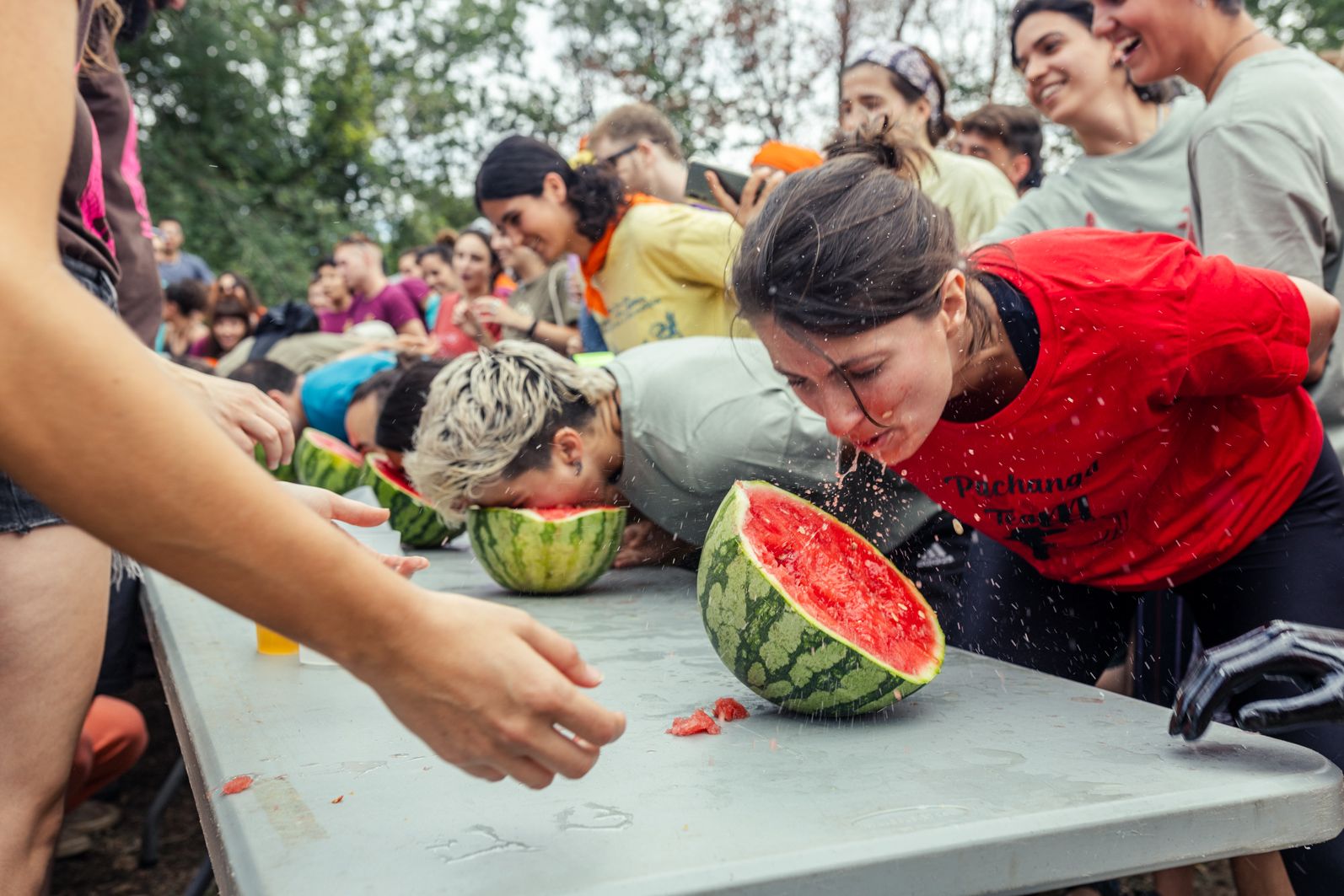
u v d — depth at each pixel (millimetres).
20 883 1578
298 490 1572
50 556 1588
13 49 794
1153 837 1075
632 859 940
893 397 1522
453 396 2492
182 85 19266
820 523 1665
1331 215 2281
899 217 1499
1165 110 3225
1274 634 1284
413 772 1192
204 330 8039
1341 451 2416
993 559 2377
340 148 22438
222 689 1574
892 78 3324
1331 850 1556
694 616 2174
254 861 946
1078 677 2287
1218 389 1768
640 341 3385
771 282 1479
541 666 877
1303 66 2301
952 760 1246
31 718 1591
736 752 1278
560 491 2465
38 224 771
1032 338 1669
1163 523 1957
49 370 707
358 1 25750
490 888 886
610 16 18797
